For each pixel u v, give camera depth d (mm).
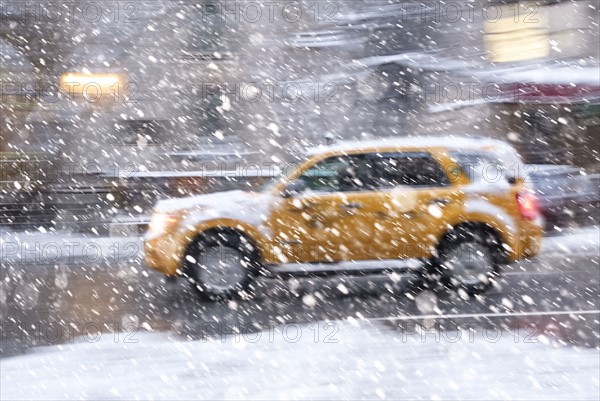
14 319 19109
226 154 44438
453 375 13047
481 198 20891
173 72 45812
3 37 43875
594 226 32438
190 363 14031
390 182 20938
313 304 20359
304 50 46344
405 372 13258
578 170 33062
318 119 45250
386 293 21672
